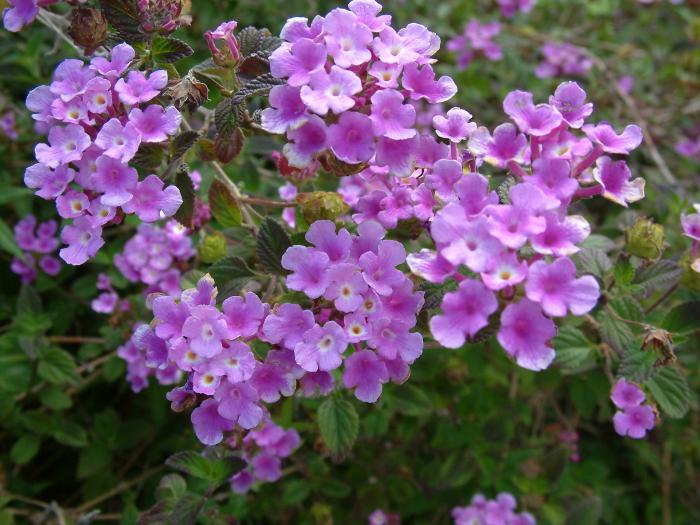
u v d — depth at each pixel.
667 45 0.35
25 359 0.20
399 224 0.14
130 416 0.23
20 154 0.24
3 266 0.24
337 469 0.23
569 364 0.16
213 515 0.17
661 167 0.27
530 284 0.11
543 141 0.13
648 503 0.27
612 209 0.26
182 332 0.12
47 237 0.22
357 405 0.19
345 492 0.21
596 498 0.21
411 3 0.31
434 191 0.13
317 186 0.18
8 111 0.23
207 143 0.15
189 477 0.20
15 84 0.25
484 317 0.11
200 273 0.17
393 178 0.14
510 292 0.11
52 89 0.13
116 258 0.20
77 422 0.22
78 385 0.20
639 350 0.15
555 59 0.30
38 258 0.22
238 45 0.14
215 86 0.15
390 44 0.12
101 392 0.23
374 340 0.12
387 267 0.12
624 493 0.27
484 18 0.33
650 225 0.15
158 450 0.21
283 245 0.14
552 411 0.25
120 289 0.22
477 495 0.21
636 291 0.16
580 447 0.26
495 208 0.11
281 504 0.21
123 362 0.20
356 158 0.12
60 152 0.12
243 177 0.21
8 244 0.21
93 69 0.13
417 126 0.28
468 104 0.30
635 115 0.29
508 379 0.23
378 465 0.22
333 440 0.15
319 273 0.12
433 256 0.12
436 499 0.23
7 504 0.20
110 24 0.14
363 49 0.12
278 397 0.12
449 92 0.13
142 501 0.22
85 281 0.22
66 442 0.20
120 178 0.12
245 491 0.18
